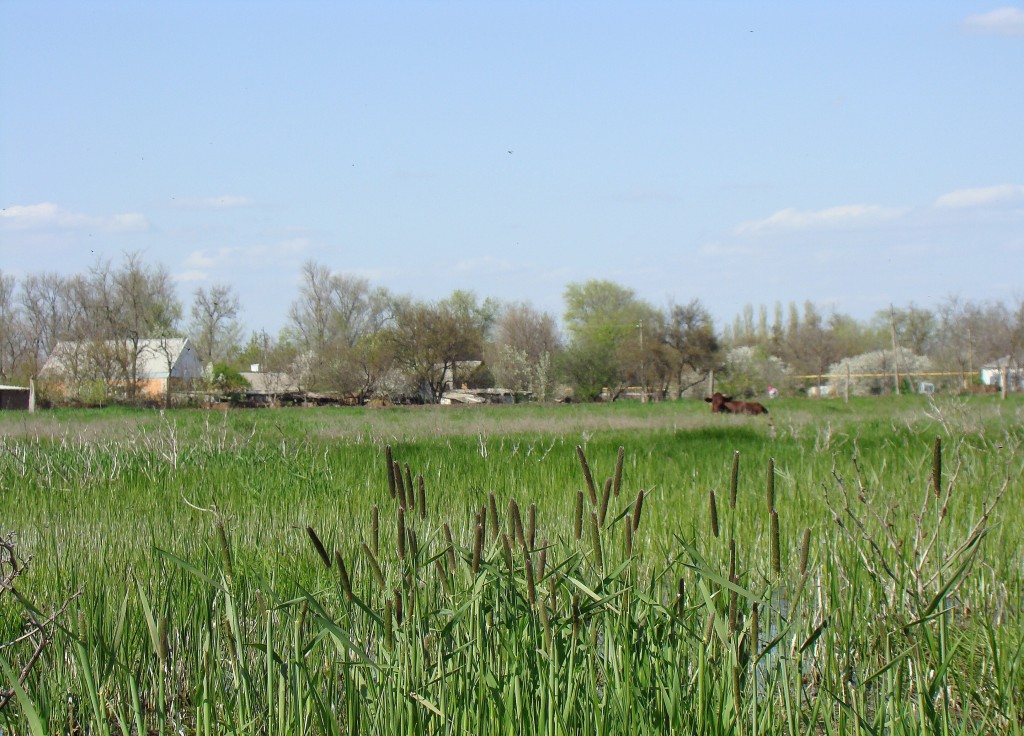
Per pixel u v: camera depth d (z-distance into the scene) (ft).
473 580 13.16
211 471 41.39
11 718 14.78
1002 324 208.13
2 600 17.31
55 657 15.67
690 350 196.95
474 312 263.90
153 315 216.74
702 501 31.78
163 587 18.67
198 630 16.98
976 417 53.98
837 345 249.96
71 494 35.29
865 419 79.56
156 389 207.82
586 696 12.98
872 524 25.09
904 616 16.03
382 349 202.80
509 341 223.30
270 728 12.71
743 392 195.93
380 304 259.19
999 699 14.39
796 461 45.57
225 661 16.62
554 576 13.41
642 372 198.29
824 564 18.92
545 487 35.63
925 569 19.01
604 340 252.21
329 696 13.12
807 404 133.59
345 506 28.99
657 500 31.81
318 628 16.34
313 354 209.56
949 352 209.05
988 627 15.79
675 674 12.85
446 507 27.40
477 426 76.64
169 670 16.81
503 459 46.14
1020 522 27.04
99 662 15.52
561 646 12.80
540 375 201.87
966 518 27.07
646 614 13.50
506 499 32.19
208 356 263.29
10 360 222.69
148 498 34.35
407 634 12.78
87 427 78.64
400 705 12.42
